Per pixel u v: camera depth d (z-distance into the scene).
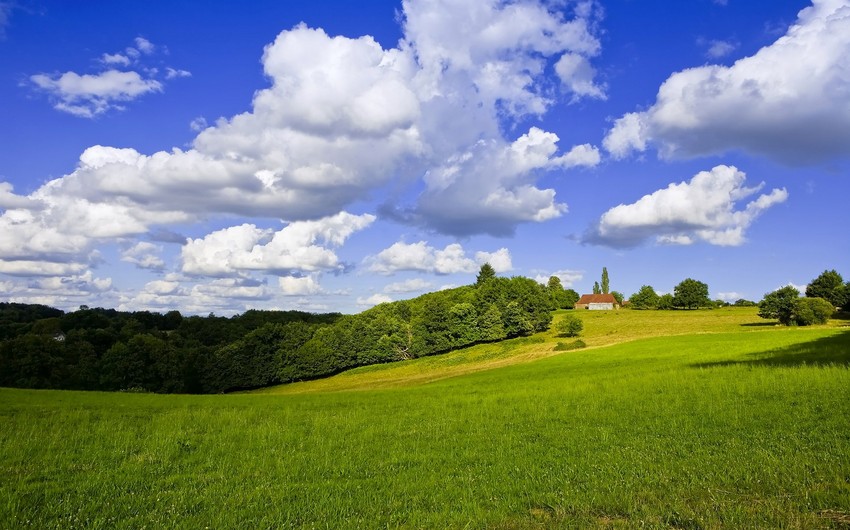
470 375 70.88
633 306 195.88
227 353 108.94
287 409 31.50
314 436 20.66
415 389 49.31
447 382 61.34
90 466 16.16
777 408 21.11
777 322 111.75
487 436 19.47
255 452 17.98
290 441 19.94
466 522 9.95
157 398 46.41
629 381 35.38
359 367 115.00
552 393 32.53
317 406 34.31
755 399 23.95
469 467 14.70
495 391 37.62
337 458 16.59
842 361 37.84
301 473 14.79
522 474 13.70
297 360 109.12
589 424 20.91
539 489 12.08
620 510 10.30
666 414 21.84
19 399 41.72
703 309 177.62
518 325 118.25
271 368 108.75
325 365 109.31
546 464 14.68
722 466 12.95
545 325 126.62
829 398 22.44
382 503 11.50
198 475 14.80
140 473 15.16
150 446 19.09
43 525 10.48
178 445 19.14
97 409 34.41
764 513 9.34
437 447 17.92
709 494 10.73
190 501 12.00
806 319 99.81
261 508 11.36
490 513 10.35
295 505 11.47
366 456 16.83
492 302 127.50
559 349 89.69
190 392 108.12
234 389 111.06
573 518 9.88
